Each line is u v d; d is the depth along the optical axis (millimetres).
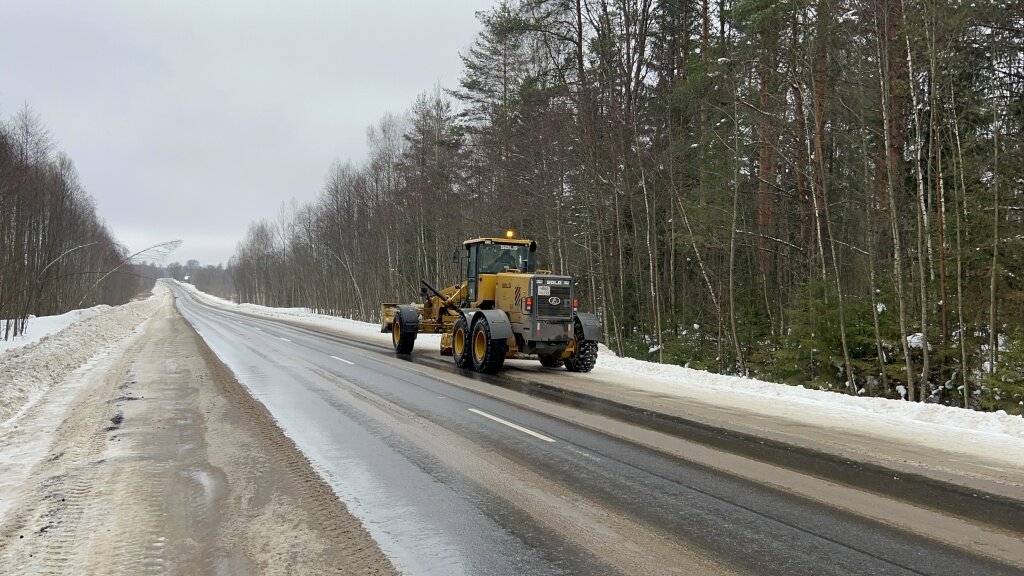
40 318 29781
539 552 4160
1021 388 13367
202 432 7668
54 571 3811
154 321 37719
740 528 4652
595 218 26969
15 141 26031
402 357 17391
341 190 52344
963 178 14977
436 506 5051
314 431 7766
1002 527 4727
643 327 26922
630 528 4621
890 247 18703
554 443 7242
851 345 17453
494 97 30906
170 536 4371
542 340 13844
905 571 3941
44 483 5559
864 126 17812
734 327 20156
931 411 8977
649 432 7875
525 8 24250
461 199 34312
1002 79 15898
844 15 17188
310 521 4676
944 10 14141
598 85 23766
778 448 7105
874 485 5746
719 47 21875
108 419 8438
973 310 15281
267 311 66500
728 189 22703
